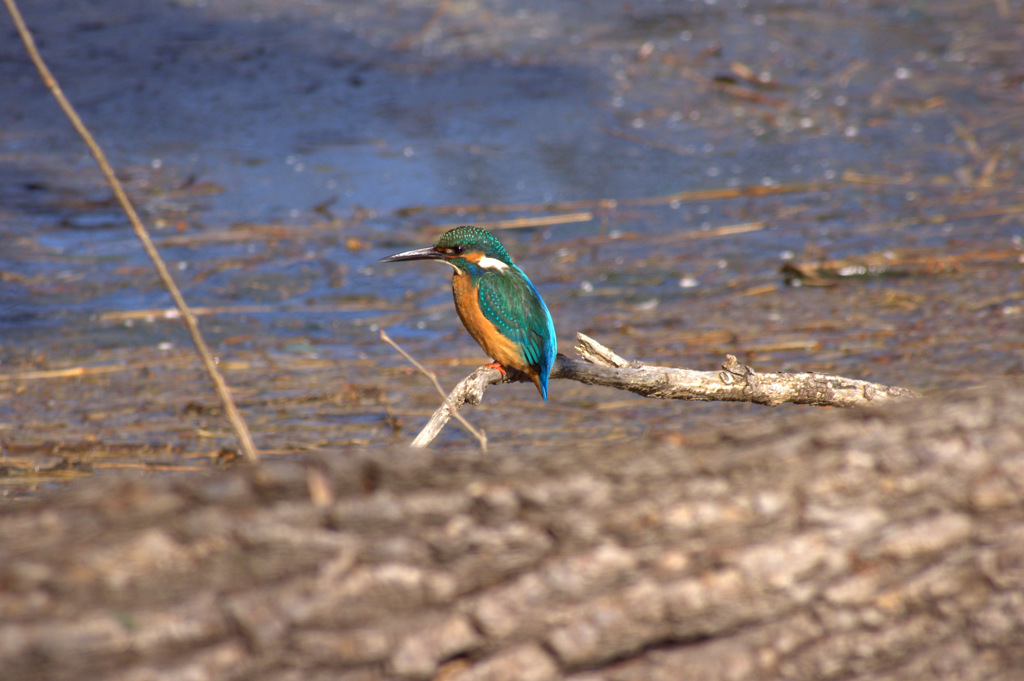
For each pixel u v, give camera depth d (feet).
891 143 72.59
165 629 8.50
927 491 9.78
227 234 57.00
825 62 90.33
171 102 78.18
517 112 78.48
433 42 94.48
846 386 18.34
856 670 9.49
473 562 9.21
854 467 9.87
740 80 85.51
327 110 77.92
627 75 86.63
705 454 10.10
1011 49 92.43
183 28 96.32
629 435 34.47
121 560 8.68
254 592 8.73
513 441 34.30
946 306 46.44
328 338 44.93
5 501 29.60
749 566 9.45
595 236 57.98
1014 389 10.48
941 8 106.63
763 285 50.37
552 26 100.01
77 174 65.10
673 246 56.18
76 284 49.80
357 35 96.12
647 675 9.20
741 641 9.39
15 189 62.23
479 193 64.23
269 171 66.74
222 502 9.14
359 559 9.01
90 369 40.83
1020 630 9.59
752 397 18.06
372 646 8.82
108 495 9.21
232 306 48.14
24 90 79.51
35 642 8.27
